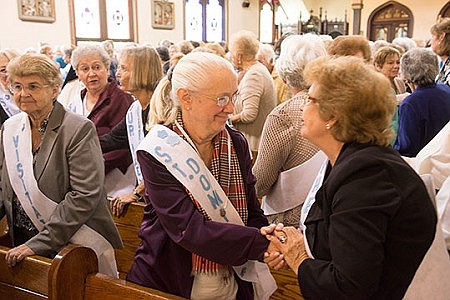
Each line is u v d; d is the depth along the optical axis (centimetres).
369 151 104
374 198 98
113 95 260
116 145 242
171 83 140
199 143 139
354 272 96
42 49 646
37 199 172
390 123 108
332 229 102
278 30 1542
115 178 246
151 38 1140
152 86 225
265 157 178
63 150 171
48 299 139
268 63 423
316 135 112
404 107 258
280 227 124
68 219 166
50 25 928
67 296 140
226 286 145
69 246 143
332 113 107
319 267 106
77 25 990
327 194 106
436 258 104
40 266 153
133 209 221
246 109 340
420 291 103
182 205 131
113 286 138
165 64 451
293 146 174
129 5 1080
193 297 143
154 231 142
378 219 98
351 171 102
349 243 98
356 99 104
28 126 174
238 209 143
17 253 159
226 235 126
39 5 902
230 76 130
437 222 106
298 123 172
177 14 1204
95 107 257
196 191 132
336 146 112
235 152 145
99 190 172
